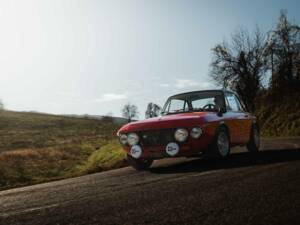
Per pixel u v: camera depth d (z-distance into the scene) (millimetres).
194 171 6637
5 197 5465
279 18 34000
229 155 8648
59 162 26359
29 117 97625
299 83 30078
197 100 8836
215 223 3139
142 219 3420
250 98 38188
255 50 38000
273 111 29203
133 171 7762
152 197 4383
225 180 5203
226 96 9023
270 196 3930
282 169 5773
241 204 3695
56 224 3496
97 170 9664
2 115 96125
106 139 61656
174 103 9016
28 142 61000
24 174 20516
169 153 7504
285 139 13547
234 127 8695
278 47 33312
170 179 5836
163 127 7516
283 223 3010
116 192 4977
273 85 31047
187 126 7418
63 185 6297
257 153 8945
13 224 3639
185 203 3922
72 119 102312
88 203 4332
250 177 5285
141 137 7703
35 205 4523
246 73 38406
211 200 3973
